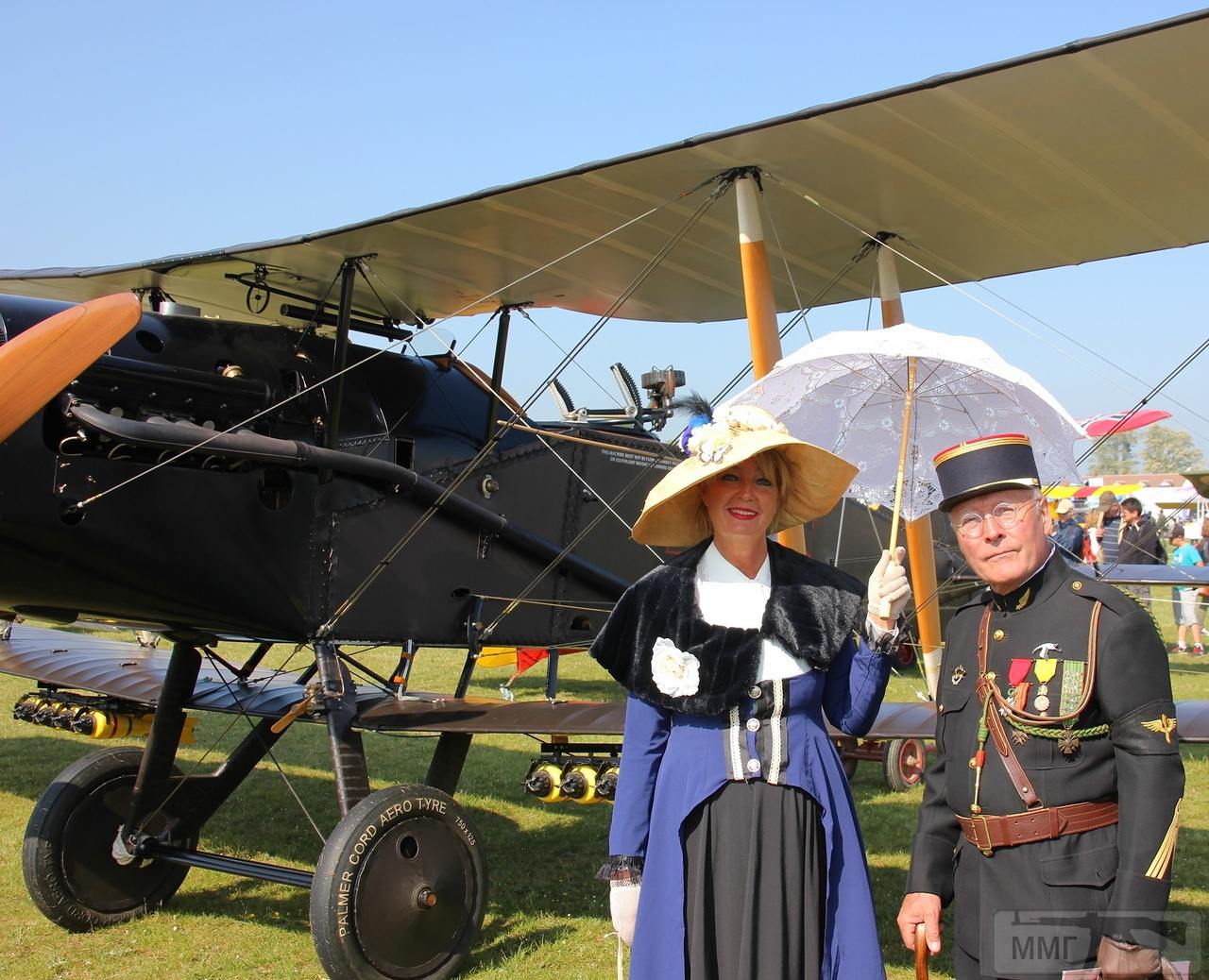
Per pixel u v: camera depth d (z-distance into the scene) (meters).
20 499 3.97
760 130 4.47
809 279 6.76
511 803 6.82
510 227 5.37
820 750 2.39
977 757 2.31
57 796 4.57
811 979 2.25
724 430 2.46
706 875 2.31
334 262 5.56
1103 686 2.17
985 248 6.15
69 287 6.42
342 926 3.79
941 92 4.13
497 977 4.12
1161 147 4.68
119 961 4.31
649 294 6.83
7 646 6.70
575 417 6.84
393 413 5.58
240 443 4.43
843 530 11.00
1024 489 2.32
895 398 3.38
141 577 4.36
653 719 2.46
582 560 6.31
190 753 8.04
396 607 5.29
